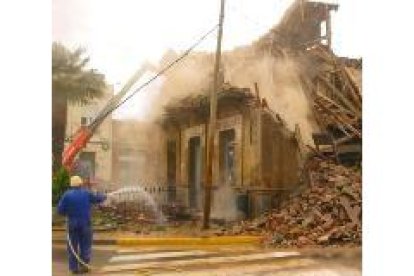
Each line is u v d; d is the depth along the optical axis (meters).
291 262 4.74
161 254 4.52
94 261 4.41
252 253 4.68
